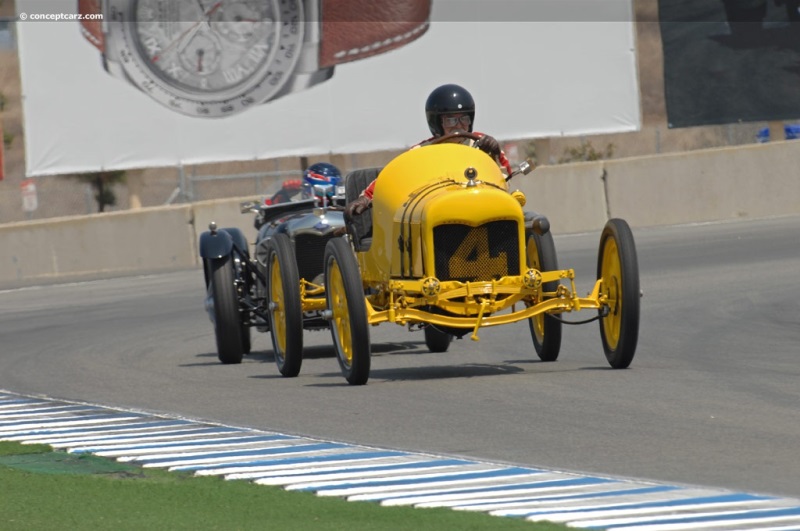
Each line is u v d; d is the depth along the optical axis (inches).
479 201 1267.2
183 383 1454.2
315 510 815.1
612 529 735.1
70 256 3024.1
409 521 776.9
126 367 1632.6
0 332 2096.5
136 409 1279.5
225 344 1606.8
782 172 3243.1
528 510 789.9
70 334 2017.7
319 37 3452.3
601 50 3636.8
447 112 1425.9
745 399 1174.3
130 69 3366.1
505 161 1428.4
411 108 3526.1
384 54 3494.1
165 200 5103.3
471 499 826.2
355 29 3472.0
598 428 1059.9
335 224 1632.6
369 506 817.5
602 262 1362.0
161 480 929.5
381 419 1141.1
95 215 3046.3
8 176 4931.1
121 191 4687.5
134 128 3376.0
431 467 931.3
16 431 1176.8
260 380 1445.6
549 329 1460.4
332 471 928.9
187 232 3078.2
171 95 3393.2
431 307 1318.9
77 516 837.8
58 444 1097.4
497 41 3575.3
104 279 2871.6
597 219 3191.4
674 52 3607.3
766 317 1787.6
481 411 1158.3
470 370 1450.5
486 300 1275.8
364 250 1439.5
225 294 1608.0
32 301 2534.5
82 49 3346.5
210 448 1040.8
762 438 997.2
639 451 966.4
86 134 3356.3
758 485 845.2
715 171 3218.5
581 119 3636.8
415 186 1339.8
